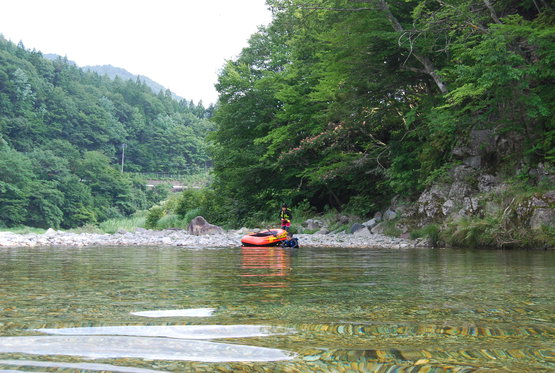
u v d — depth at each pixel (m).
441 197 17.00
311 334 1.84
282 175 28.31
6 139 135.12
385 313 2.38
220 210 33.22
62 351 1.55
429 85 19.78
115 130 172.75
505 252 10.86
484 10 16.56
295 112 25.58
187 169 174.62
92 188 110.38
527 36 13.33
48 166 101.94
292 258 8.16
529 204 13.35
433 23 16.19
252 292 3.31
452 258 8.38
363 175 24.22
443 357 1.50
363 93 20.67
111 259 7.57
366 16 17.94
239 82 27.92
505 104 14.99
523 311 2.46
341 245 14.99
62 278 4.36
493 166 16.22
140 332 1.87
